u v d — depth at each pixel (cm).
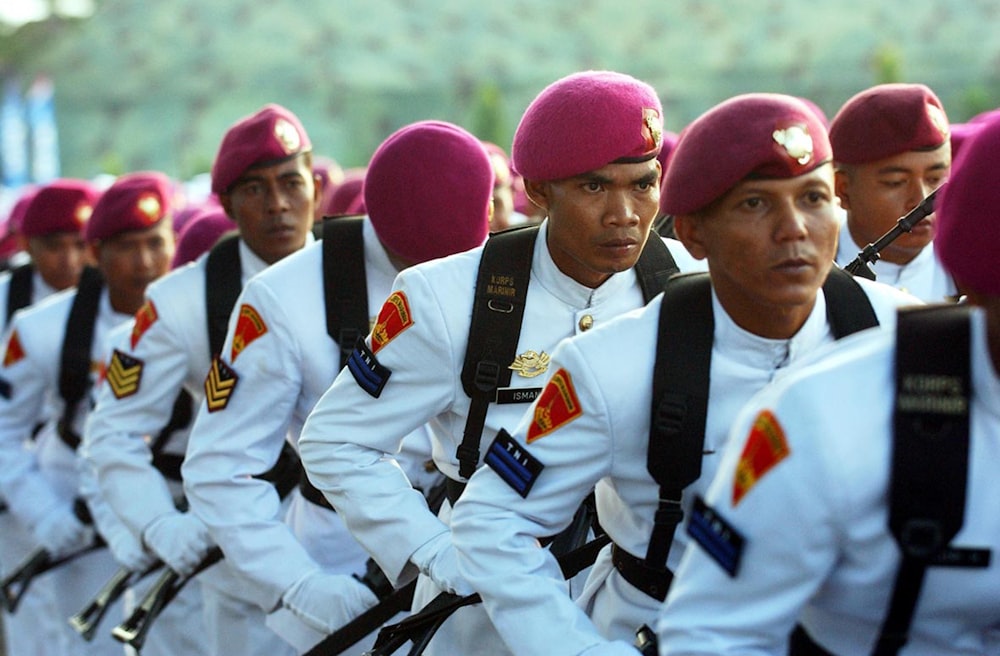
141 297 950
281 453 730
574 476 447
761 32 5225
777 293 396
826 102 5047
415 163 629
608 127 499
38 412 985
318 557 697
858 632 363
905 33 5016
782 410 334
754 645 349
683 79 5334
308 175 768
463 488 574
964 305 336
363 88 5488
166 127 5588
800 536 333
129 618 760
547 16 5712
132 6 5828
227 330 750
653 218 520
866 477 327
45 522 957
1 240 1488
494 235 557
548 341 545
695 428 428
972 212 321
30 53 6106
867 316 450
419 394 554
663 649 365
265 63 5450
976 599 335
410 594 607
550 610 448
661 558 443
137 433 788
